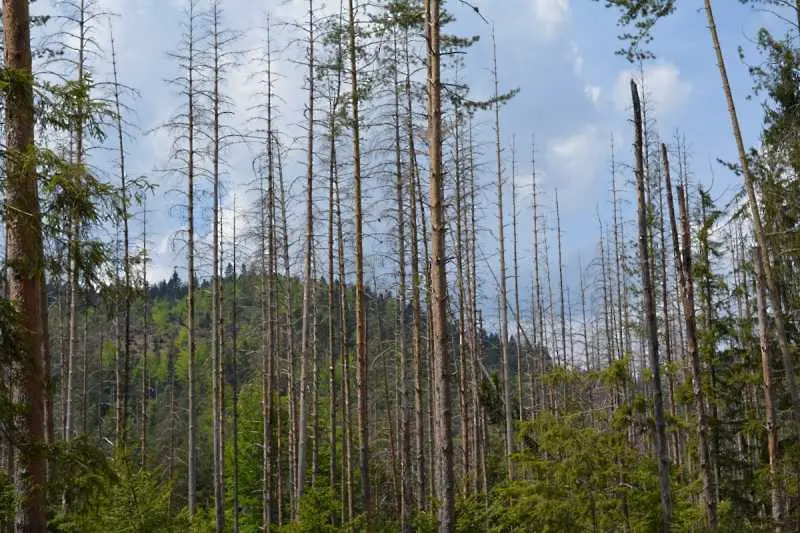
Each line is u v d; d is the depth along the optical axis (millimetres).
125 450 14219
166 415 49156
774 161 14438
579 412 14312
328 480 30438
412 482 31047
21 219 8344
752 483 15859
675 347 28500
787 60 13945
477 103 12055
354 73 17094
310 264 20500
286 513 34906
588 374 14914
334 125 18109
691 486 13852
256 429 35594
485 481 23391
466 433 23969
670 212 14641
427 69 12133
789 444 15680
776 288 15266
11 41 9594
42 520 8609
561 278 38156
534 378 32000
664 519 11727
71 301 21250
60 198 8461
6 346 7859
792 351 15547
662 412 11859
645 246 11992
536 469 14070
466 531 16906
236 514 28703
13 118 8695
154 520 13305
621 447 13617
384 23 15055
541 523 14133
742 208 15562
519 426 15328
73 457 8359
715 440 16766
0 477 9266
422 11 14500
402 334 20375
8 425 8078
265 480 26094
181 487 39406
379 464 36312
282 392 42625
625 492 13383
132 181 9438
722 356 17141
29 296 8766
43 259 8586
